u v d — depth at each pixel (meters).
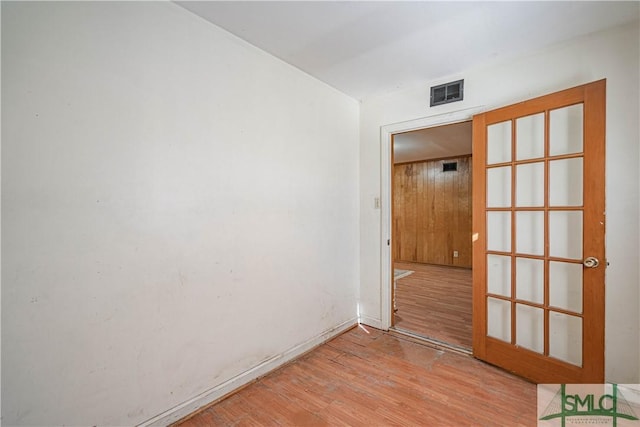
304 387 2.05
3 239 1.19
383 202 3.06
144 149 1.58
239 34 1.99
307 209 2.59
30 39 1.24
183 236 1.74
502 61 2.34
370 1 1.66
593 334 1.83
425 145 5.06
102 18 1.44
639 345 1.83
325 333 2.78
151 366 1.61
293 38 2.04
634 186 1.84
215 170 1.90
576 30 1.93
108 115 1.46
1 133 1.18
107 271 1.46
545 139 2.04
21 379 1.24
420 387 2.04
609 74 1.92
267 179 2.24
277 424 1.70
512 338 2.22
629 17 1.79
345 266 3.04
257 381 2.13
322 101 2.75
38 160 1.26
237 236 2.03
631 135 1.85
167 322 1.68
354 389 2.02
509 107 2.19
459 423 1.69
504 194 2.29
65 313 1.34
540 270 2.12
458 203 6.19
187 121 1.76
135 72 1.55
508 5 1.69
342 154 3.00
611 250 1.91
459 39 2.04
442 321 3.25
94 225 1.42
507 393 1.97
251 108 2.12
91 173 1.41
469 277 5.38
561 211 2.02
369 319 3.17
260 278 2.19
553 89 2.12
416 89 2.83
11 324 1.21
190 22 1.77
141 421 1.58
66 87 1.33
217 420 1.73
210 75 1.88
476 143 2.38
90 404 1.41
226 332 1.97
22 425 1.24
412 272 5.78
